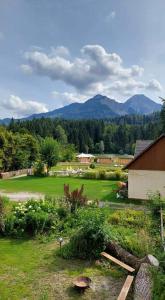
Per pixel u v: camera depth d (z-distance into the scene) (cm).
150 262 891
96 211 1205
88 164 7069
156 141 2281
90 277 933
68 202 1546
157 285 732
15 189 2908
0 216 1334
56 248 1174
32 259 1070
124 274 951
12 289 859
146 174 2328
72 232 1295
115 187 3056
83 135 12294
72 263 1038
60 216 1465
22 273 960
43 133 10988
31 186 3123
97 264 1015
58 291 852
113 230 1172
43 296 815
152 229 1291
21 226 1328
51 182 3472
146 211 1659
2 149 4247
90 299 813
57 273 962
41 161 4284
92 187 3069
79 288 848
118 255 1041
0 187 3044
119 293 844
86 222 1109
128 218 1468
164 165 2281
